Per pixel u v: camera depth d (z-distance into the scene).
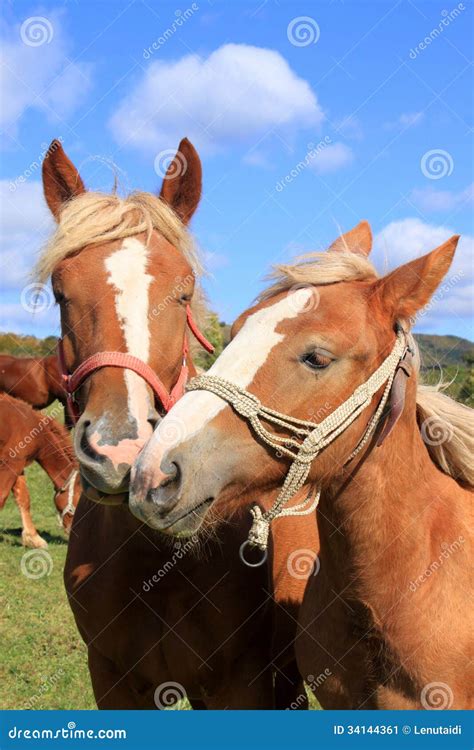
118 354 3.45
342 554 3.11
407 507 3.06
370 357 2.90
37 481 15.92
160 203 3.94
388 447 3.02
